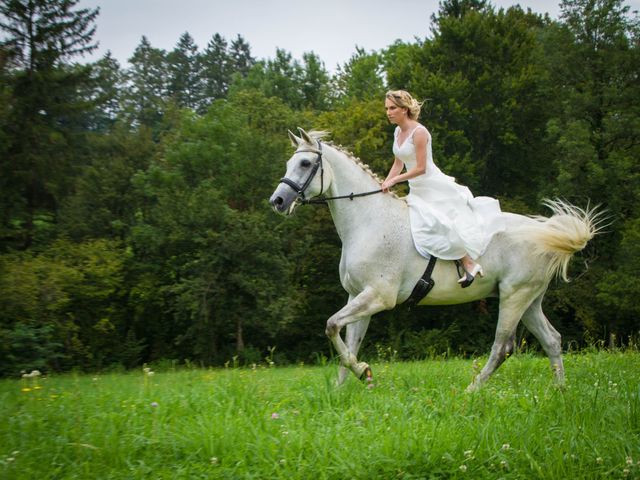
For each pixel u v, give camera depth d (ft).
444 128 99.35
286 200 20.47
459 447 13.23
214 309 83.51
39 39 97.35
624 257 91.04
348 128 100.78
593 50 102.78
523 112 105.81
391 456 12.96
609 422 15.05
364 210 20.86
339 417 15.38
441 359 34.81
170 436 13.84
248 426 14.39
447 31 108.17
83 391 19.71
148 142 112.98
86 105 101.71
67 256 86.07
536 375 25.54
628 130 96.53
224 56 241.35
